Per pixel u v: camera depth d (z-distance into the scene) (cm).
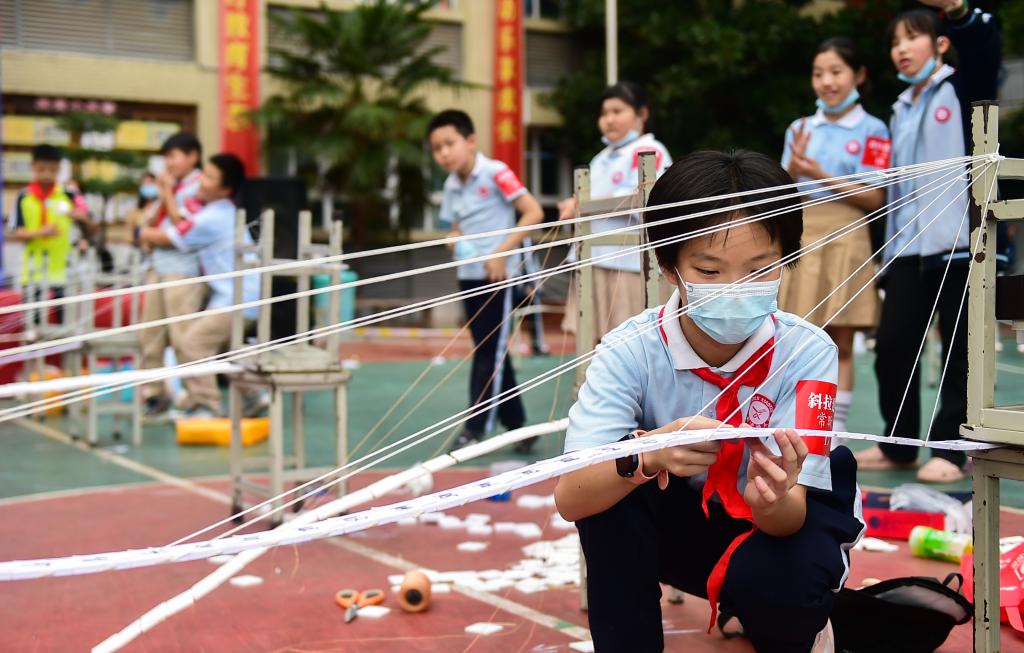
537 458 462
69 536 330
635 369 168
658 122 1425
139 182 1169
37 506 381
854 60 381
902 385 389
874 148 378
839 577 164
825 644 174
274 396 333
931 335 670
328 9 1356
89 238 764
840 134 382
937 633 201
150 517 359
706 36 1336
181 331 562
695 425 149
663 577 189
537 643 220
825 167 382
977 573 166
